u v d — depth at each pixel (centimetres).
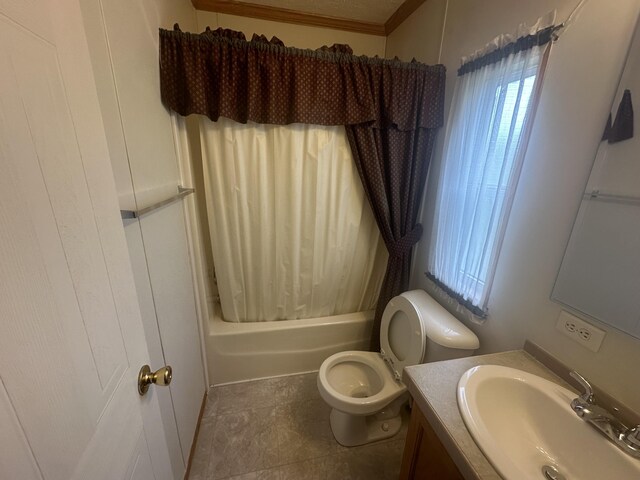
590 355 87
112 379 51
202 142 148
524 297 109
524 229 108
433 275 165
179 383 126
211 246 175
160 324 105
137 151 93
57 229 39
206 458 143
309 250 179
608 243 81
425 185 173
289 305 191
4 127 31
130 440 57
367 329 201
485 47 119
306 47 201
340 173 166
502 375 90
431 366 96
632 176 76
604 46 80
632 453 67
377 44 211
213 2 178
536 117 101
